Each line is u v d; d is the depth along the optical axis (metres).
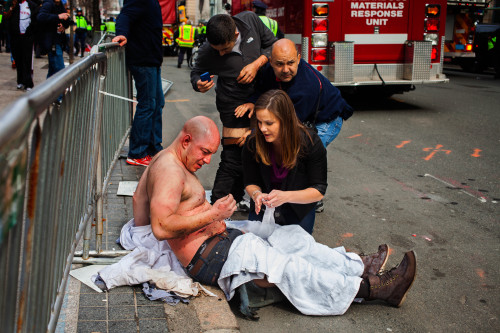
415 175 5.74
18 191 1.20
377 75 9.47
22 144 1.20
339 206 4.77
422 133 7.81
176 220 2.58
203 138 2.71
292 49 3.44
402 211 4.66
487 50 15.31
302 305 2.80
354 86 9.42
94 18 15.01
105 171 3.85
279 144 2.97
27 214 1.48
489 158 6.45
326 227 4.26
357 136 7.63
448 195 5.10
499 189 5.29
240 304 2.77
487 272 3.52
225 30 3.63
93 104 2.87
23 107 1.19
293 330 2.72
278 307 2.94
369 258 3.02
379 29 9.27
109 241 3.40
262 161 3.03
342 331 2.73
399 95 11.72
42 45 8.05
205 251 2.79
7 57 15.14
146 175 3.20
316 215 4.54
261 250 2.74
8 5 8.80
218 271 2.79
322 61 9.15
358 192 5.17
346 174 5.77
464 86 13.19
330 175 5.73
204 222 2.61
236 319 2.73
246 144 3.16
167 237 2.61
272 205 2.90
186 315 2.61
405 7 9.29
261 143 3.01
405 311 2.97
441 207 4.77
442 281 3.38
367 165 6.12
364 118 8.99
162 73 15.95
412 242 4.00
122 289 2.81
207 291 2.80
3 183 1.07
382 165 6.13
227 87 3.90
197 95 11.10
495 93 11.84
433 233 4.18
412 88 10.18
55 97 1.64
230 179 4.10
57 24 8.00
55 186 1.83
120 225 3.68
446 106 10.13
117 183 4.66
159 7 5.21
